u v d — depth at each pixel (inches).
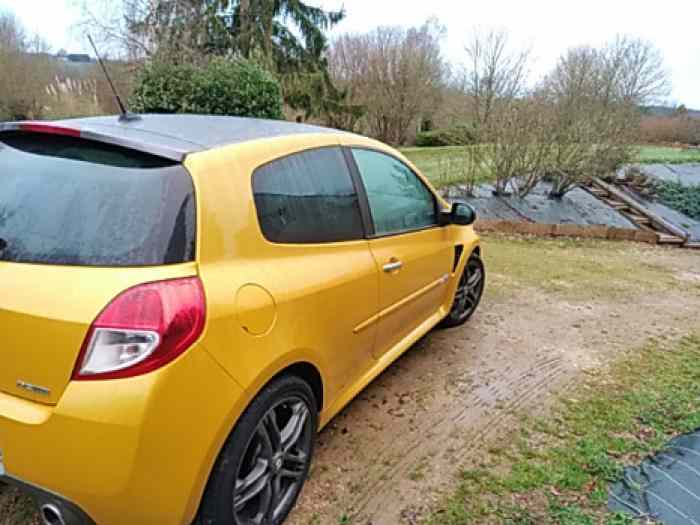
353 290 93.7
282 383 75.6
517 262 266.4
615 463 99.9
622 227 351.9
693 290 232.1
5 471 61.4
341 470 94.4
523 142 393.7
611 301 208.4
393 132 864.9
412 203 125.8
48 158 72.9
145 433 56.6
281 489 81.1
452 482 92.6
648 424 115.0
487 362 143.9
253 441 72.0
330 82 693.3
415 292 123.2
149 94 318.7
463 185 418.9
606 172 440.8
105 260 62.1
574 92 410.6
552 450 103.6
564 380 135.4
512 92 403.9
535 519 84.2
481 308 189.8
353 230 98.7
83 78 651.5
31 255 65.1
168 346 58.3
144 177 66.9
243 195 73.3
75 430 56.5
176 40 451.5
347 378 99.6
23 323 59.7
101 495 57.1
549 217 367.2
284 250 79.5
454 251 147.9
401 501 87.3
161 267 61.8
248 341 67.8
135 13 475.8
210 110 315.6
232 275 68.3
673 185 503.8
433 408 118.0
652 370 144.0
